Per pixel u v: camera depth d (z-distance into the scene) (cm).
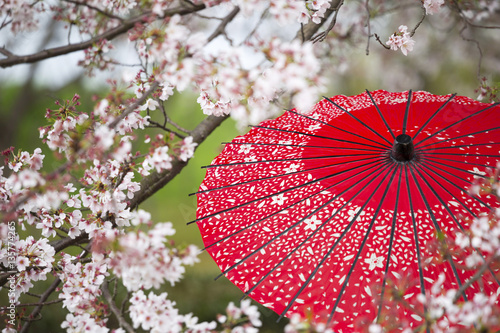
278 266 329
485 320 288
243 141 369
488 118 353
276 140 363
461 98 367
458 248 320
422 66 793
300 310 321
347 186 337
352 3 478
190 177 1002
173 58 304
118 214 331
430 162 337
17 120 541
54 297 462
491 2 418
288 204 340
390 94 375
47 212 332
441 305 293
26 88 541
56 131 323
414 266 321
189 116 800
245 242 336
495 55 727
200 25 454
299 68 291
